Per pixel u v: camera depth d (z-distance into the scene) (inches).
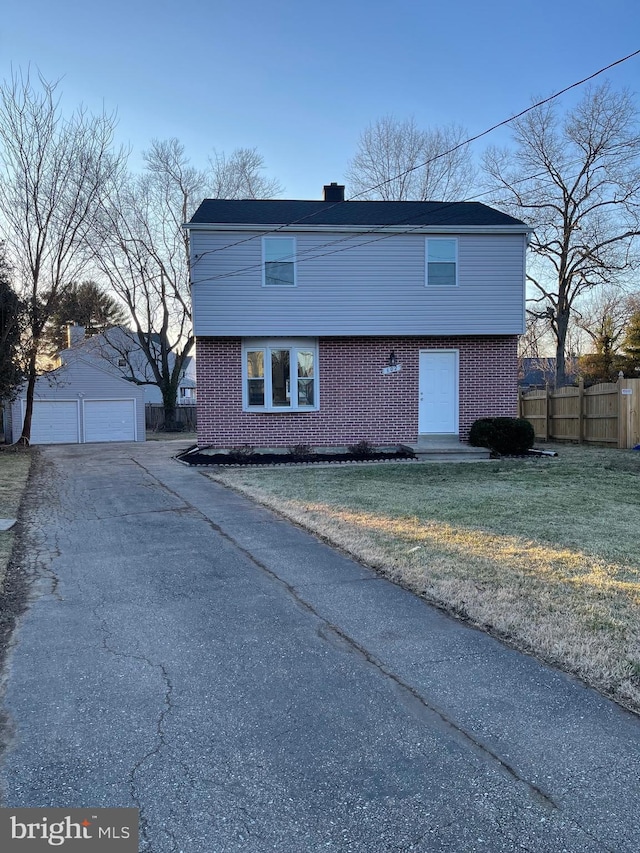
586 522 281.9
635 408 623.8
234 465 506.3
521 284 576.1
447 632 159.0
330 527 272.2
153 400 1604.3
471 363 593.0
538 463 504.7
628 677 129.7
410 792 94.4
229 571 214.8
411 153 1168.2
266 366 577.0
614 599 176.9
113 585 199.9
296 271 557.3
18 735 111.0
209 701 123.7
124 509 326.3
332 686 129.9
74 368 966.4
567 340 1856.5
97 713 119.0
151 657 145.1
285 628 162.7
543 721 115.0
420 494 359.3
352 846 83.0
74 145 727.7
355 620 168.1
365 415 587.8
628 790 94.3
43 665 140.9
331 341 581.9
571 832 85.2
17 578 207.5
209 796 93.8
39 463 543.2
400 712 118.9
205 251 548.4
